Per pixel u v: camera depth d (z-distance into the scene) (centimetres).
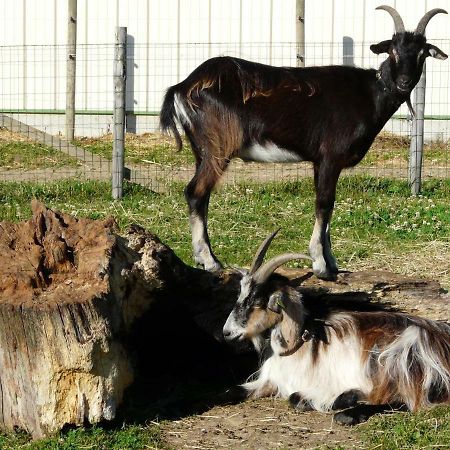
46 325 727
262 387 857
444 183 1714
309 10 2439
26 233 812
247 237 1316
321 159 1080
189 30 2453
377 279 943
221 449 738
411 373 820
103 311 745
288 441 754
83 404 742
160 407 823
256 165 1881
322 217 1068
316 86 1076
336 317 852
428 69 2425
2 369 752
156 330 890
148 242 832
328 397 823
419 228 1380
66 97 2292
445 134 2405
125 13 2444
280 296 818
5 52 2453
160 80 2459
